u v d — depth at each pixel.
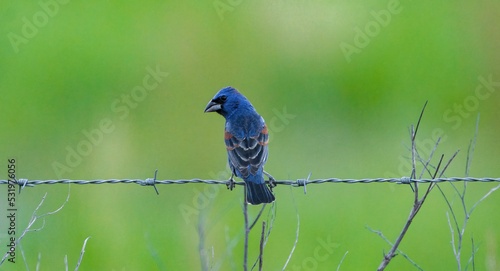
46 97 20.89
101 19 23.03
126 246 14.65
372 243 14.94
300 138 19.30
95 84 21.20
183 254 14.22
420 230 15.43
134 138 18.98
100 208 15.92
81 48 22.41
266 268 13.92
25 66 21.67
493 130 20.19
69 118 20.06
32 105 20.56
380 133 19.67
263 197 10.58
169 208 16.06
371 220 15.73
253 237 14.45
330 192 16.72
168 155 18.36
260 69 21.89
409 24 22.73
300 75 21.72
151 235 14.94
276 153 18.47
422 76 22.14
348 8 22.44
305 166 17.88
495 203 16.47
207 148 18.89
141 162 17.97
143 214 15.80
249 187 10.69
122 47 22.27
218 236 13.97
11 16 23.00
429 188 8.20
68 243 14.62
